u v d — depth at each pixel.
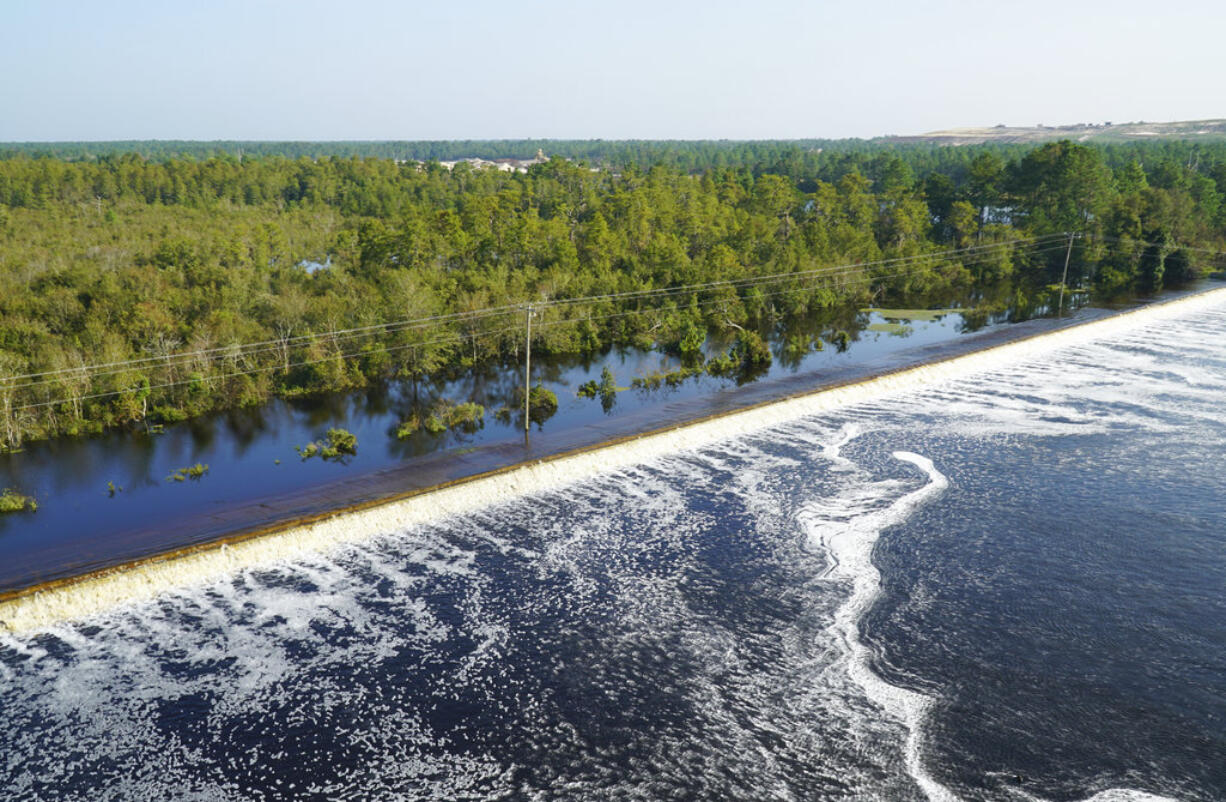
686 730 38.84
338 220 192.25
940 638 45.97
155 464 68.44
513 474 62.56
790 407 81.88
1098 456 71.69
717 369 100.44
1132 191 190.00
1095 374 98.56
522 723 39.00
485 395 90.44
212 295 101.38
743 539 56.56
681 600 49.22
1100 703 40.88
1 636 43.03
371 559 52.47
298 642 44.09
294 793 34.69
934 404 86.94
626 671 42.81
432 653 43.66
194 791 34.66
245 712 39.03
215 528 52.78
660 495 63.09
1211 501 62.50
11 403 73.38
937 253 156.38
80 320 92.56
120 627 44.75
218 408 84.56
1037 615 48.12
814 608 48.69
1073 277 159.50
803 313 133.25
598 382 94.75
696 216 156.00
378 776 35.72
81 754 36.34
